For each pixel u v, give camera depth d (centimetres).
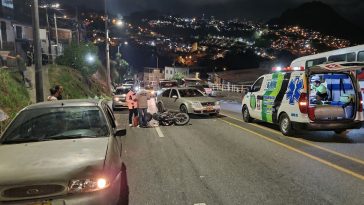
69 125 559
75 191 394
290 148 895
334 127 980
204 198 541
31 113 580
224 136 1107
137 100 1387
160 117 1413
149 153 876
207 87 3406
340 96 1012
